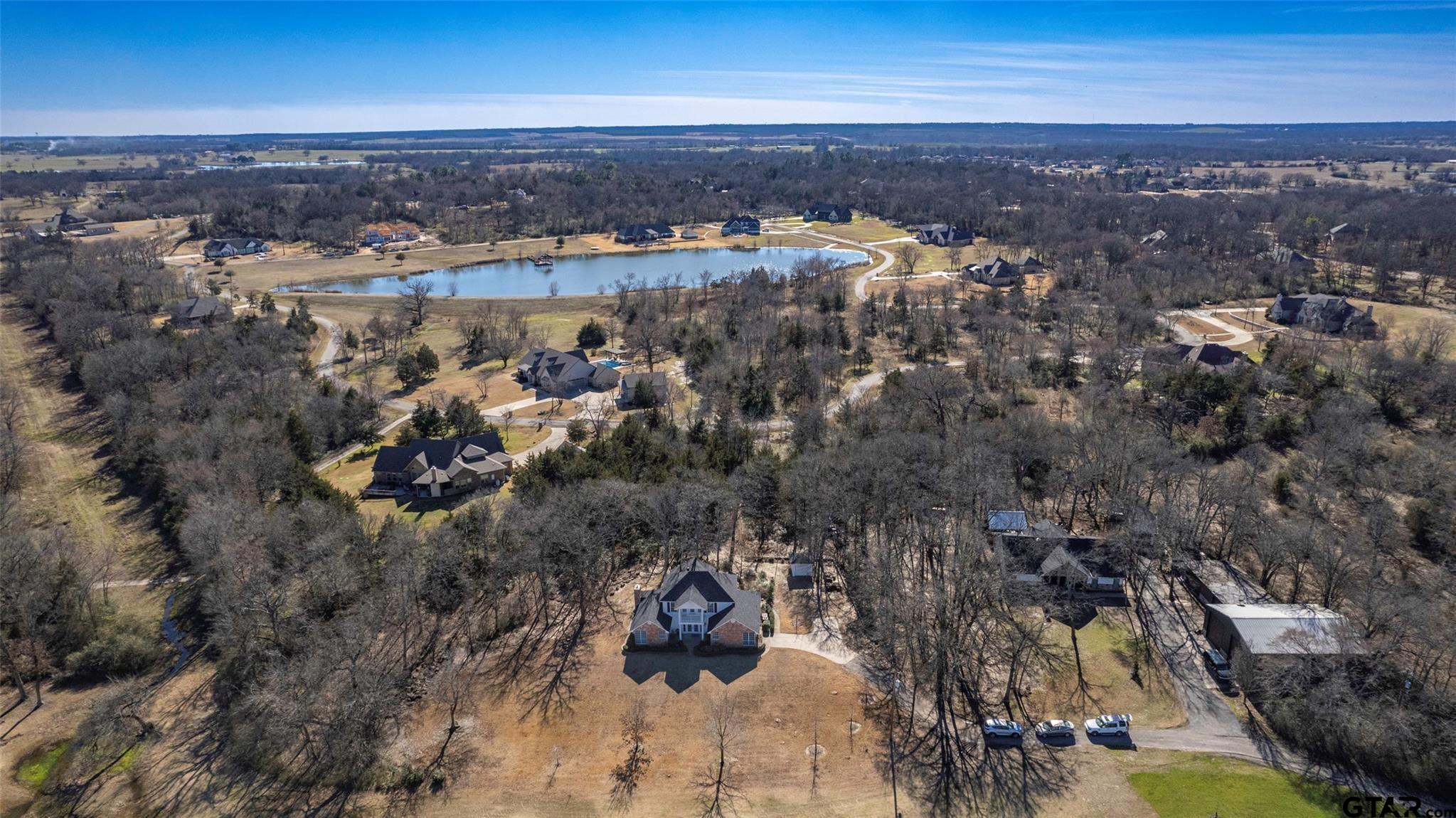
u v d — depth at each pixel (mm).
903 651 72750
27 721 66375
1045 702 67000
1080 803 57188
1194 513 91000
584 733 64438
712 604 74562
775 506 91625
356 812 57688
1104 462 93750
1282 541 76562
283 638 70938
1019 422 104188
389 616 75250
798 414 120000
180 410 116500
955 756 61812
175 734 64812
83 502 102250
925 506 83875
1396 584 73750
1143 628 75375
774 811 57500
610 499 83125
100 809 58219
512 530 81625
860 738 63875
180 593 82750
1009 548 82438
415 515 96938
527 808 57875
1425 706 60250
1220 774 59031
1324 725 60875
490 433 111812
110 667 71438
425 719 65938
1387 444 102812
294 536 79438
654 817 57000
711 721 65562
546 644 74562
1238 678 67125
